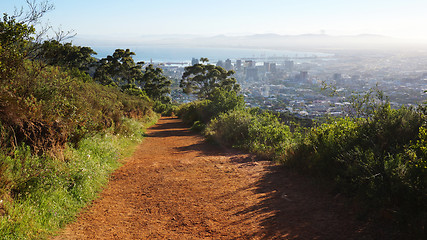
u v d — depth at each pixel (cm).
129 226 472
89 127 915
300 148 793
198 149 1319
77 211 524
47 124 628
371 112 648
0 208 408
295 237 394
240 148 1225
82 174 625
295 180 663
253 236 410
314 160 675
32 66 729
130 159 1059
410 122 572
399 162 454
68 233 439
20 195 453
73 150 728
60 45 739
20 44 657
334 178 578
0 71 604
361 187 498
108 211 541
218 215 499
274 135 1124
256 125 1307
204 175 775
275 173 740
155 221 491
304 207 497
